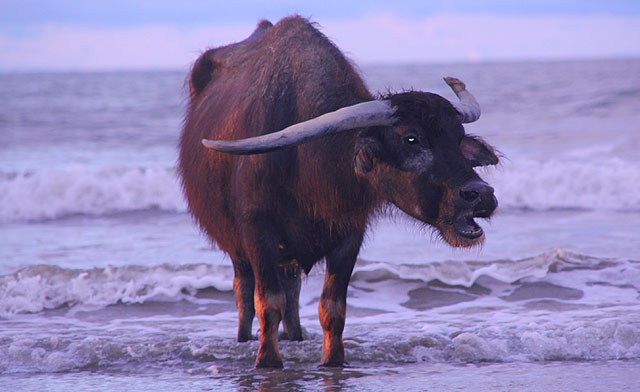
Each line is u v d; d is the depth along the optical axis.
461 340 22.28
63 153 87.06
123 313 28.42
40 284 30.44
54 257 37.94
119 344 22.47
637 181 58.47
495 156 19.39
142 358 22.03
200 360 21.88
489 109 124.06
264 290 20.69
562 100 130.75
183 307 29.25
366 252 37.97
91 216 54.91
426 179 17.94
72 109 140.12
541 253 33.97
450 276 32.06
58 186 57.56
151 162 78.56
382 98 19.45
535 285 31.05
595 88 151.88
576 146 83.19
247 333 23.69
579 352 21.83
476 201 17.34
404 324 25.55
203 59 27.97
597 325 23.05
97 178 59.06
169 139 98.44
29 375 20.66
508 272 32.25
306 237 20.78
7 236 46.03
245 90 22.30
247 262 23.73
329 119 18.14
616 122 104.50
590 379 19.22
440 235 19.67
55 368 21.33
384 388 18.59
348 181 19.22
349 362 21.47
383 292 30.81
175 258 37.47
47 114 131.12
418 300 29.80
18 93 185.25
